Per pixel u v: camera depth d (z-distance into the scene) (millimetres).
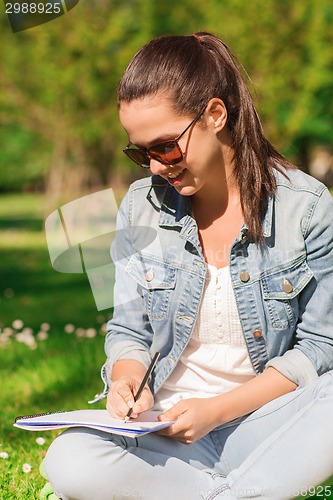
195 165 2797
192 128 2748
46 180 32188
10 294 10820
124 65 14617
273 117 14602
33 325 8094
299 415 2643
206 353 2953
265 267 2898
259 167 2918
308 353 2855
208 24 14062
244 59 14031
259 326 2887
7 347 6461
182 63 2756
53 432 4230
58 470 2607
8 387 5305
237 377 2947
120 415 2697
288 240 2902
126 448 2666
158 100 2709
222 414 2740
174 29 14344
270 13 14070
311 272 2908
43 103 16703
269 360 2934
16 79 16812
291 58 14398
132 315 3098
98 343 6543
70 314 8922
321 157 33812
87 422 2582
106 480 2607
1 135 34500
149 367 2836
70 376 5535
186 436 2699
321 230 2898
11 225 22906
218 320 2904
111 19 14750
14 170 38312
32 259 15086
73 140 17781
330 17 14836
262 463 2639
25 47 16031
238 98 2900
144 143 2766
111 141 17672
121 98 2779
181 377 2986
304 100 14820
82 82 15406
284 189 2939
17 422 2648
